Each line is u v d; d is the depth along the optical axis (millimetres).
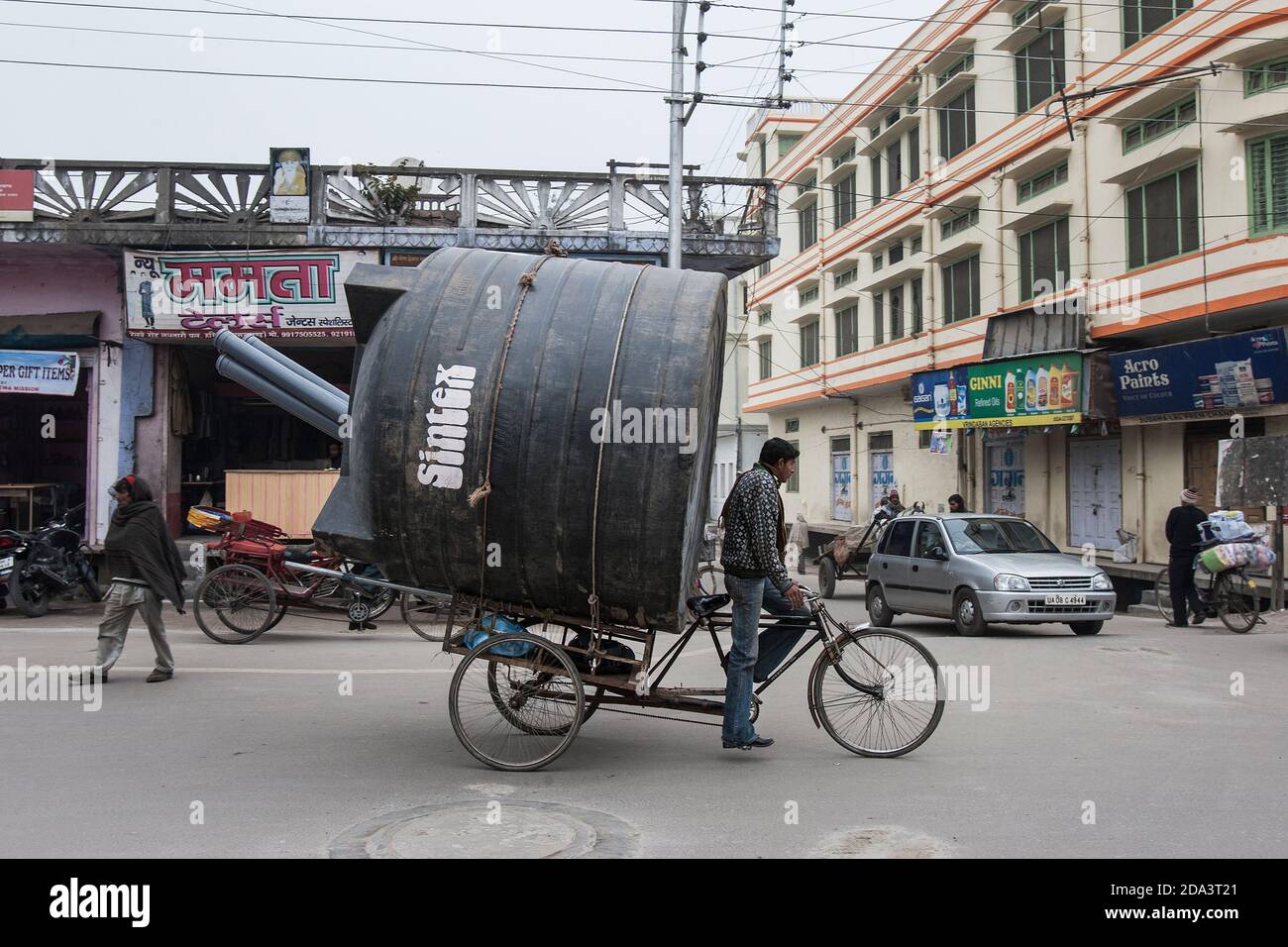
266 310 14297
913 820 4598
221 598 11016
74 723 6645
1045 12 19188
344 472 5863
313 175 14398
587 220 15156
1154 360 16016
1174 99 15953
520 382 5355
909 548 13273
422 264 5930
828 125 29641
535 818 4539
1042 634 11914
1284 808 4789
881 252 26672
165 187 14250
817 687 5914
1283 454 12758
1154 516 17328
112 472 14672
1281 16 13812
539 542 5367
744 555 5676
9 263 14766
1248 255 14328
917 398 22469
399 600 11844
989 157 21359
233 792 5020
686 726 6727
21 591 12773
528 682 5926
